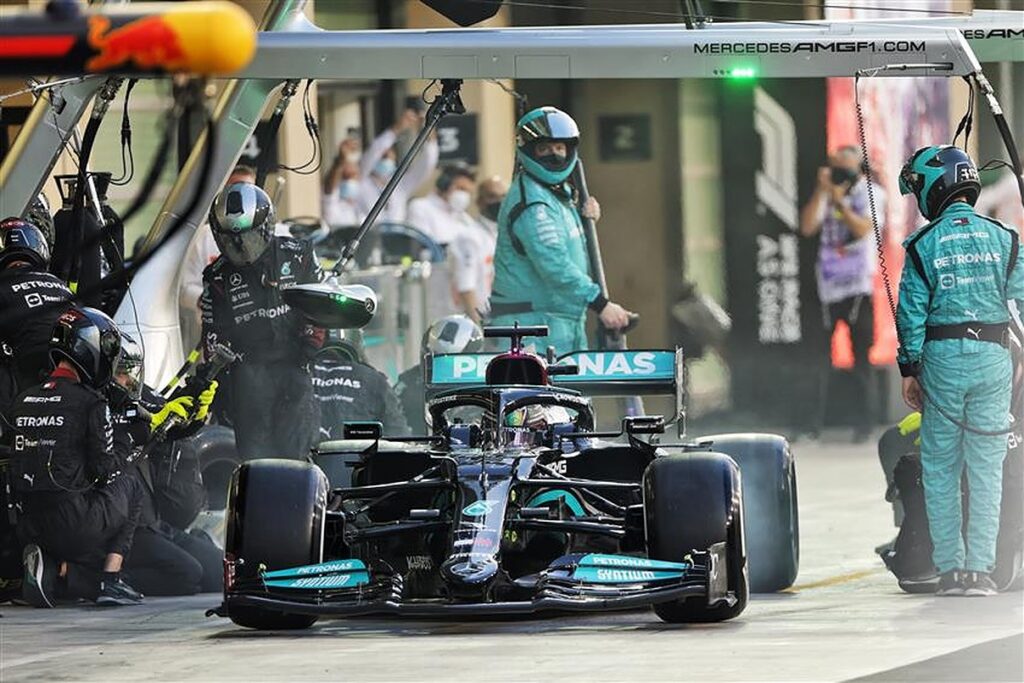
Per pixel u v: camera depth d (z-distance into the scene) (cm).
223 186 4797
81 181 4200
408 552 3269
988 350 3534
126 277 1762
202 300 4344
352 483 3525
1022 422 3659
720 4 6631
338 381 4519
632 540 3234
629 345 7806
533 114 4869
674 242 7762
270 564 3075
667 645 2897
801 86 7712
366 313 4050
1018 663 2666
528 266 4900
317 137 4819
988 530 3553
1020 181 3950
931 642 2891
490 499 3031
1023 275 3556
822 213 7638
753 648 2852
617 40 4112
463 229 7219
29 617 3550
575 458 3400
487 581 2850
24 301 3894
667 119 7738
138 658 2911
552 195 4891
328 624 3281
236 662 2828
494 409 3322
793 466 3766
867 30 4094
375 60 4119
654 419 3378
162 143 1698
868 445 7344
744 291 7756
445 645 2952
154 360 4722
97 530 3672
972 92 4078
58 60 1636
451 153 7394
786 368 7688
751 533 3666
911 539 3691
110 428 3681
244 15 1672
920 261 3575
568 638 3003
